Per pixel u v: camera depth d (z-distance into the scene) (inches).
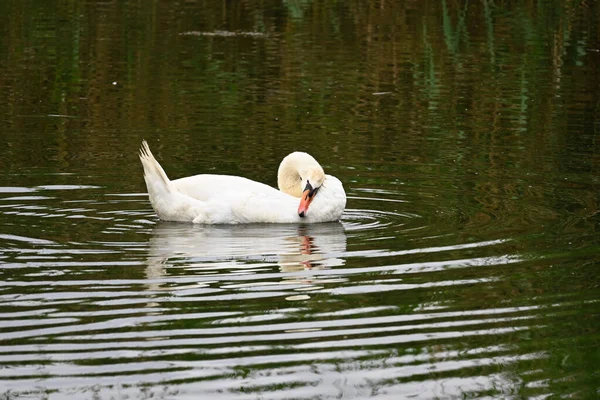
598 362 327.9
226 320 362.3
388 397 303.7
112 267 426.0
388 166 639.8
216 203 514.3
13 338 343.0
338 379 314.8
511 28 1151.0
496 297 390.0
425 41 1095.6
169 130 735.7
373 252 453.4
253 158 657.0
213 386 308.7
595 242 465.7
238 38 1107.3
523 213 523.8
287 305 378.9
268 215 514.3
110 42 1069.8
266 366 323.6
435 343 344.2
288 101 836.0
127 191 572.4
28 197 550.9
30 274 413.1
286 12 1259.8
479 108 819.4
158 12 1254.3
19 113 783.7
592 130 746.8
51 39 1077.1
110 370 319.0
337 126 755.4
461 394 306.0
